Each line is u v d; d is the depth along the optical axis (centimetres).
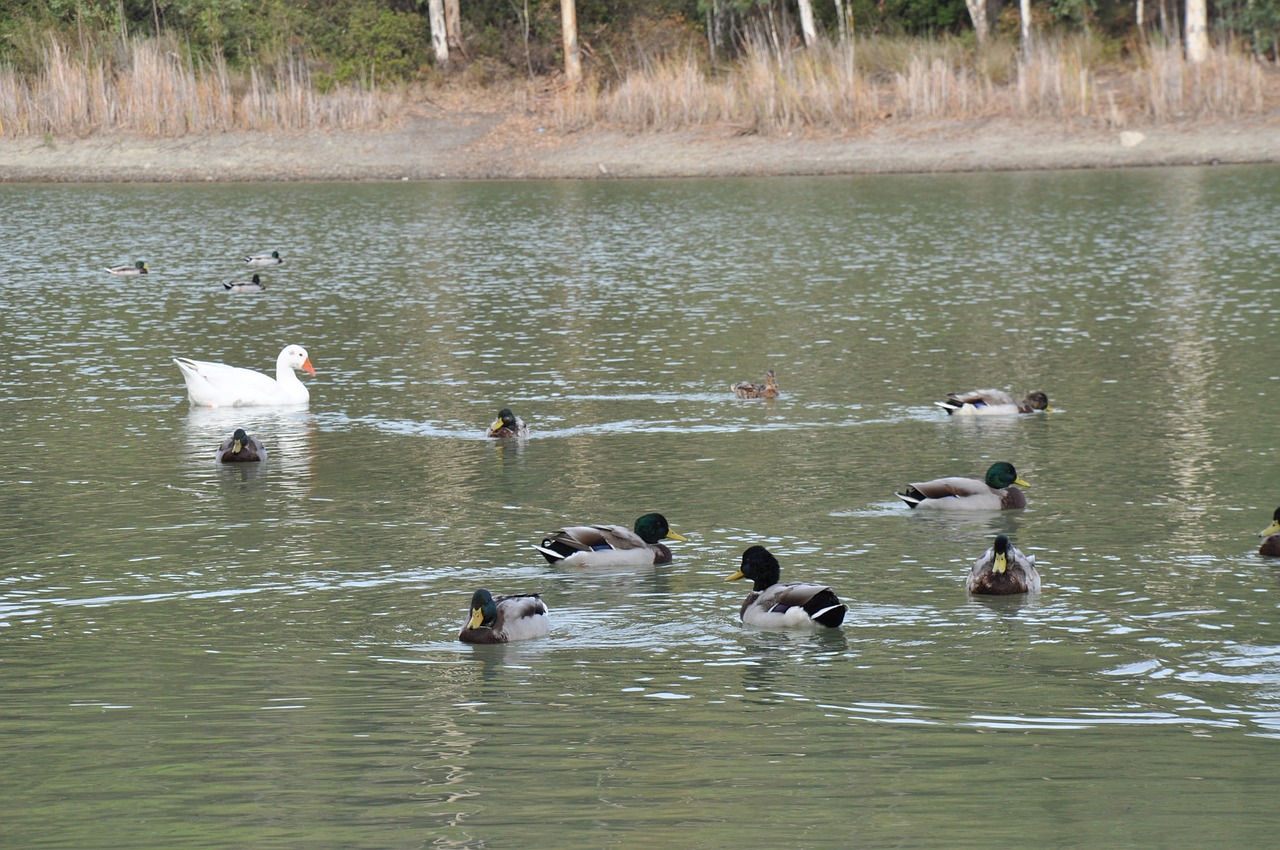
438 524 2169
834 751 1322
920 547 2011
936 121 7850
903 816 1189
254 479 2461
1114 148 7475
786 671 1542
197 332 3994
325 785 1256
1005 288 4434
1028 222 5812
